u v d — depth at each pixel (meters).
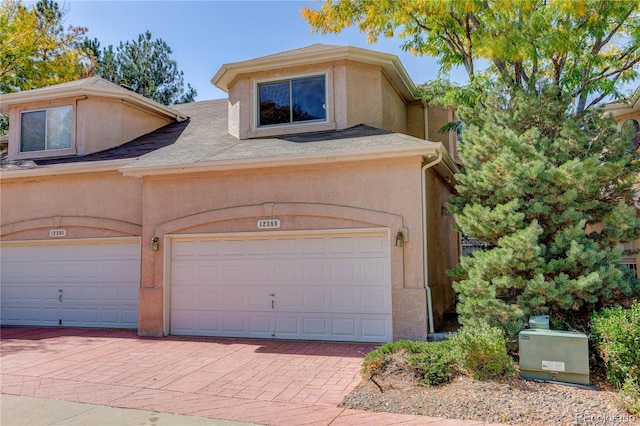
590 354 7.37
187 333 11.65
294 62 13.16
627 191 9.19
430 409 6.08
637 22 11.10
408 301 9.91
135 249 13.11
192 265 11.78
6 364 9.03
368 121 13.23
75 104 14.76
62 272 13.72
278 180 11.10
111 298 13.19
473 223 8.90
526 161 9.01
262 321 11.13
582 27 10.59
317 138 12.16
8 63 23.48
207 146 13.16
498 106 10.22
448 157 11.38
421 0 10.78
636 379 6.04
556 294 7.82
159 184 11.99
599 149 9.35
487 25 10.82
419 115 16.34
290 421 5.90
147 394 7.09
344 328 10.53
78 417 6.18
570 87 11.61
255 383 7.51
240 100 13.79
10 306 14.05
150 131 16.38
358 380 7.54
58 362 9.13
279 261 11.12
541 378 6.84
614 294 8.38
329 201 10.67
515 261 8.16
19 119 15.30
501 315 7.96
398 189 10.22
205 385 7.47
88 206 13.51
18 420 6.11
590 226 10.73
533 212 8.71
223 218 11.37
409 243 10.04
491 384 6.65
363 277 10.48
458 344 7.11
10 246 14.30
